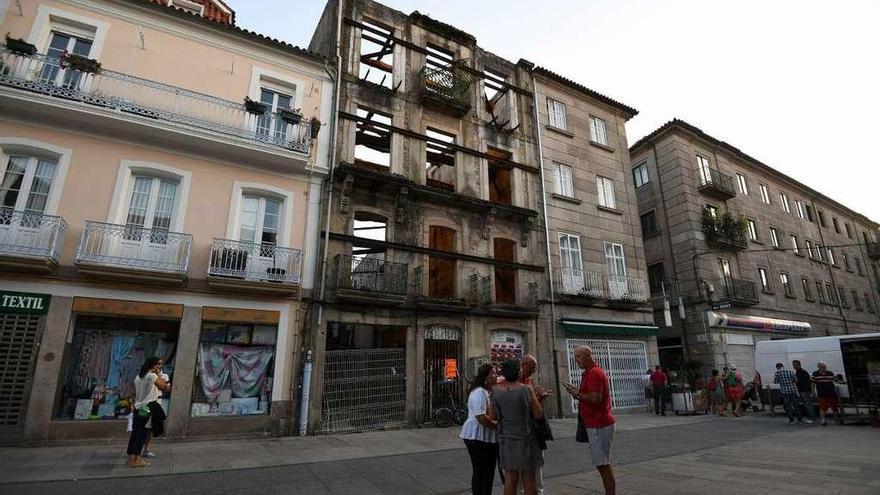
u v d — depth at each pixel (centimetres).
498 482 692
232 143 1188
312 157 1341
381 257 1570
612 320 1847
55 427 912
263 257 1189
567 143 2008
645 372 1850
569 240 1858
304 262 1256
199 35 1282
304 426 1122
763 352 1730
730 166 2669
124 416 1002
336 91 1447
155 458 817
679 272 2231
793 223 3005
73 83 1088
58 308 963
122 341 1040
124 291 1031
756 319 2258
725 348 2073
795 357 1631
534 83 2003
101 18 1165
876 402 1292
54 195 1012
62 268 981
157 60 1209
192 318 1084
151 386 779
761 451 904
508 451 462
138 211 1112
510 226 1717
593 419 554
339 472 745
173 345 1083
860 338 1495
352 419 1212
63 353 952
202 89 1249
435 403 1363
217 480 678
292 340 1184
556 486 661
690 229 2220
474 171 1698
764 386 1698
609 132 2202
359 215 1438
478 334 1498
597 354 1762
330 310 1254
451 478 714
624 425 1370
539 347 1627
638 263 2030
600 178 2073
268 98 1365
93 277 1001
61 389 950
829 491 585
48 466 727
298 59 1412
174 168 1153
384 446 988
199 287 1103
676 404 1672
